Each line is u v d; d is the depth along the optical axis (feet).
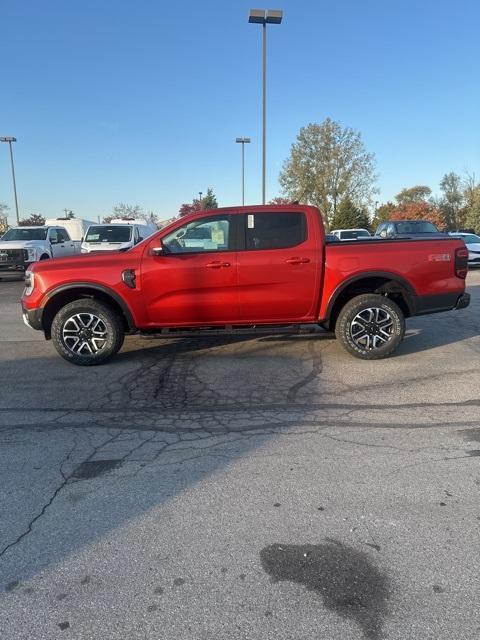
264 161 73.10
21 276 61.57
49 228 62.85
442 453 12.12
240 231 19.62
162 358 21.12
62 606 7.41
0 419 14.82
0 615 7.25
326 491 10.46
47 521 9.58
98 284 19.20
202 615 7.19
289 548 8.64
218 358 20.99
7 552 8.66
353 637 6.77
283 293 19.66
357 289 20.63
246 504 10.03
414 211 226.38
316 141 154.92
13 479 11.25
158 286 19.29
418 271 19.83
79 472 11.51
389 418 14.42
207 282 19.35
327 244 19.99
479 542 8.71
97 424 14.35
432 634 6.79
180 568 8.18
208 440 13.14
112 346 19.84
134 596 7.58
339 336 20.24
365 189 157.89
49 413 15.25
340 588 7.68
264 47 68.95
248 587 7.72
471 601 7.37
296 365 19.81
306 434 13.39
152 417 14.83
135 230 56.80
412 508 9.78
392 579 7.85
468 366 19.34
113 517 9.68
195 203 191.83
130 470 11.57
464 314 30.58
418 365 19.60
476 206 199.11
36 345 24.36
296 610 7.25
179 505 10.04
